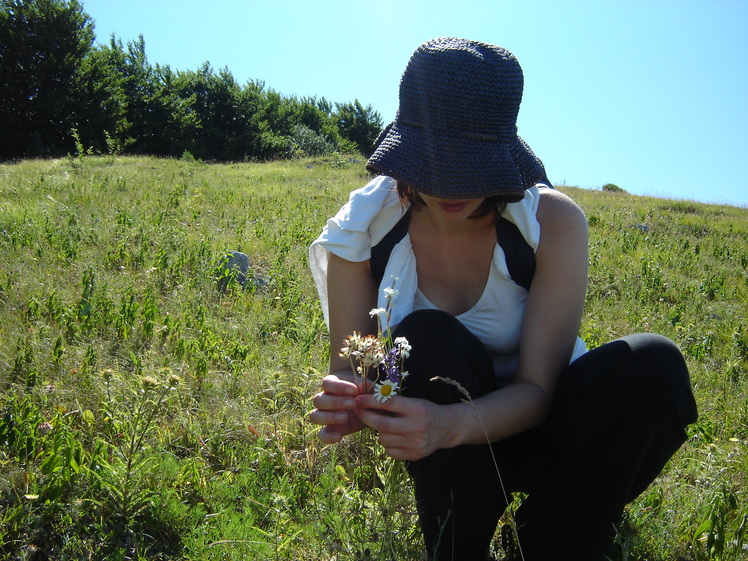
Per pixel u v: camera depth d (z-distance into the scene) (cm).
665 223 1317
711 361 455
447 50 163
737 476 261
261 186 1409
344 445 263
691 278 802
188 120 4331
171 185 1195
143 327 387
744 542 205
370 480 238
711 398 360
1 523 196
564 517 173
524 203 180
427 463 174
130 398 267
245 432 267
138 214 795
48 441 233
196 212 866
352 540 190
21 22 3628
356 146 5644
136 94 4206
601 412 163
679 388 161
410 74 170
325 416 165
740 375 421
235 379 323
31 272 489
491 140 165
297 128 4878
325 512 209
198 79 4516
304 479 238
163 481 229
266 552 193
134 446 221
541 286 184
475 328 194
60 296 448
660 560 202
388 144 170
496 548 208
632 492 180
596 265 780
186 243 652
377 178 198
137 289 491
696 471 256
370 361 163
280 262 610
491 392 179
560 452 176
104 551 195
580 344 208
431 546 181
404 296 192
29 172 1388
